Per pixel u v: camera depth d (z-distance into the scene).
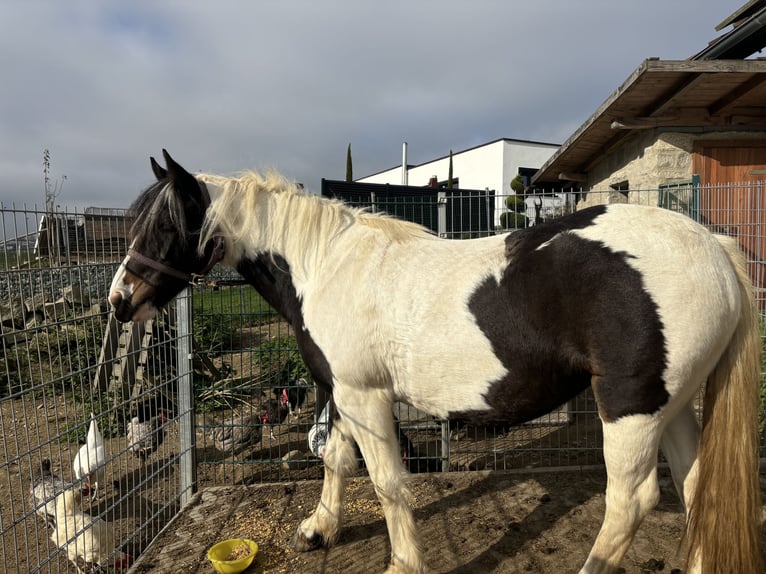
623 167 6.72
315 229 2.23
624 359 1.72
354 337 2.03
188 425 3.31
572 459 3.78
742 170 5.69
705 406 1.91
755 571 1.77
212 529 2.87
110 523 3.19
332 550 2.63
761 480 3.13
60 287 3.10
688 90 4.96
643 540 2.59
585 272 1.76
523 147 28.44
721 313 1.73
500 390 1.90
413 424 3.95
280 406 4.85
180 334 3.28
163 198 2.21
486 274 1.90
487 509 2.97
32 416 4.91
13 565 2.85
